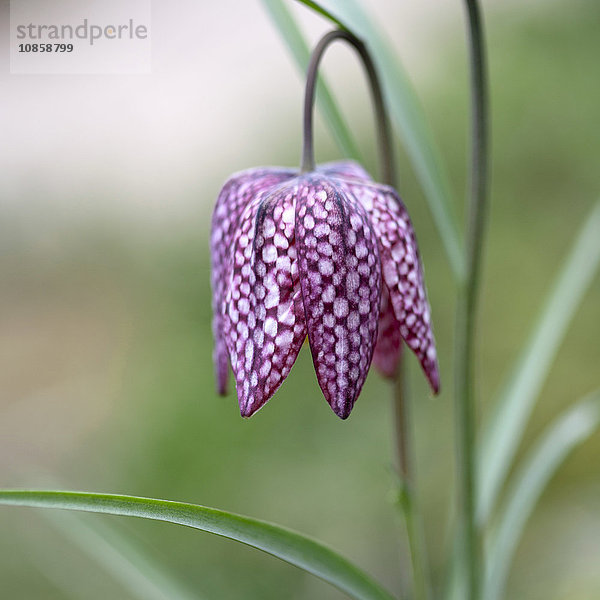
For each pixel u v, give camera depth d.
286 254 0.42
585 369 0.77
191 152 1.02
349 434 0.74
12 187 1.08
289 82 0.98
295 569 0.69
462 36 0.91
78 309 1.05
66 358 1.00
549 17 0.84
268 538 0.42
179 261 0.93
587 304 0.78
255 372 0.41
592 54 0.82
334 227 0.41
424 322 0.42
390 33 0.96
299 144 0.91
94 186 1.06
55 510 0.49
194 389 0.80
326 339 0.41
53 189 1.08
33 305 1.08
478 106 0.44
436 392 0.43
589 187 0.81
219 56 1.15
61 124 1.14
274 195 0.42
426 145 0.47
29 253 1.08
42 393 0.95
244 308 0.42
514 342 0.79
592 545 0.66
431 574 0.68
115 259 1.04
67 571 0.67
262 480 0.73
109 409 0.88
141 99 1.12
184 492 0.74
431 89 0.89
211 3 1.24
